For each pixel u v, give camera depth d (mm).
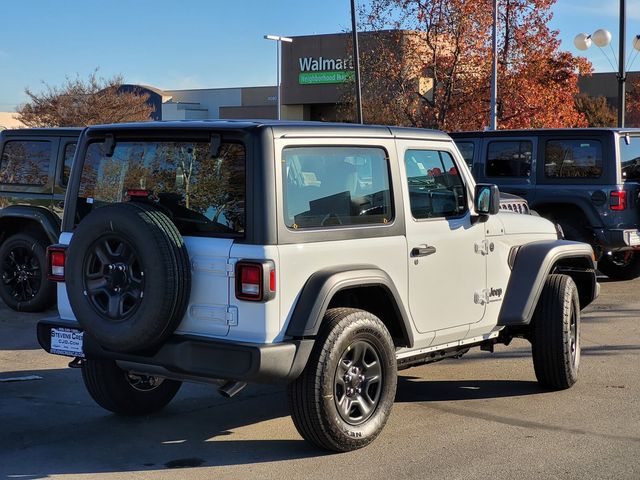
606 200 11977
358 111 26062
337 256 5188
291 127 5047
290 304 4922
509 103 27812
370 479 4902
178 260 4828
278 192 4891
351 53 30266
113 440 5645
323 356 4992
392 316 5688
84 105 42031
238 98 65625
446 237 6031
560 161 12383
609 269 13461
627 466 5152
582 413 6309
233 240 4887
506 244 6699
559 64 28578
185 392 6934
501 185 12820
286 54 49406
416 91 28875
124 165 5484
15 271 10531
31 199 10398
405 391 6977
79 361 5891
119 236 4898
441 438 5684
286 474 4984
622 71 20812
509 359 8156
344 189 5324
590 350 8562
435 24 27953
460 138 13320
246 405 6527
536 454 5363
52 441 5617
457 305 6176
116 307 4930
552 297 6797
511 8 27984
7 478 4918
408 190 5777
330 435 5117
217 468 5098
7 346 8625
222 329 4914
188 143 5195
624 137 12203
